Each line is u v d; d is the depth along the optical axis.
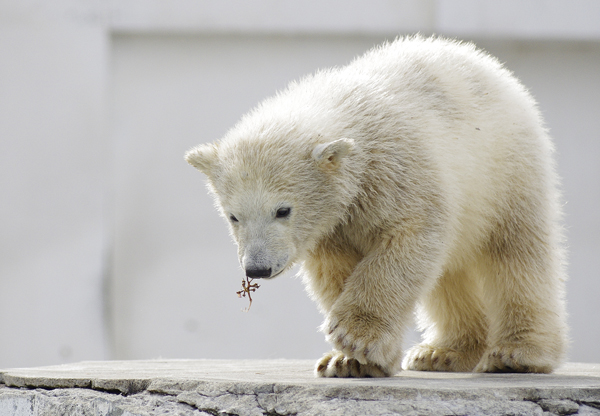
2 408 5.85
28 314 14.80
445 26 15.06
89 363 7.87
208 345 15.02
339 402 4.82
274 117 6.71
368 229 6.43
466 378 5.87
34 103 15.20
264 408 4.94
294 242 6.45
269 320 15.02
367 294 6.00
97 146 15.16
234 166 6.45
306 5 15.19
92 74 15.21
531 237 7.21
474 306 7.82
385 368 5.99
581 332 15.16
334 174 6.38
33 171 15.12
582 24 15.10
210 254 15.22
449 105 6.91
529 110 7.58
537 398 4.94
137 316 15.16
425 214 6.17
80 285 14.92
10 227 15.01
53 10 15.25
